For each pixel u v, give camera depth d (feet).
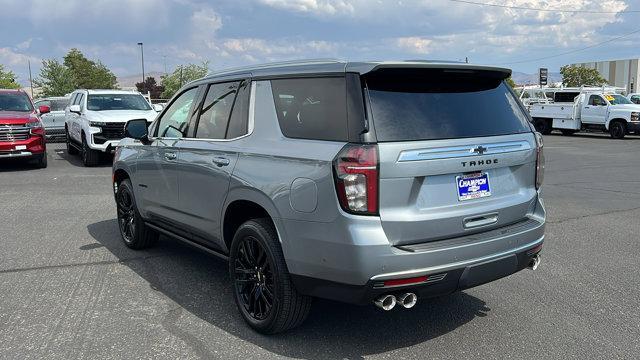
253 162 13.07
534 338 13.12
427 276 11.09
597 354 12.30
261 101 13.64
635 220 26.04
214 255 15.58
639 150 65.16
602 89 90.89
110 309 14.78
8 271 17.93
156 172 17.71
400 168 11.00
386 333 13.39
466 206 12.02
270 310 12.73
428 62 12.03
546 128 94.89
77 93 55.36
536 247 13.16
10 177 40.34
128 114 47.65
